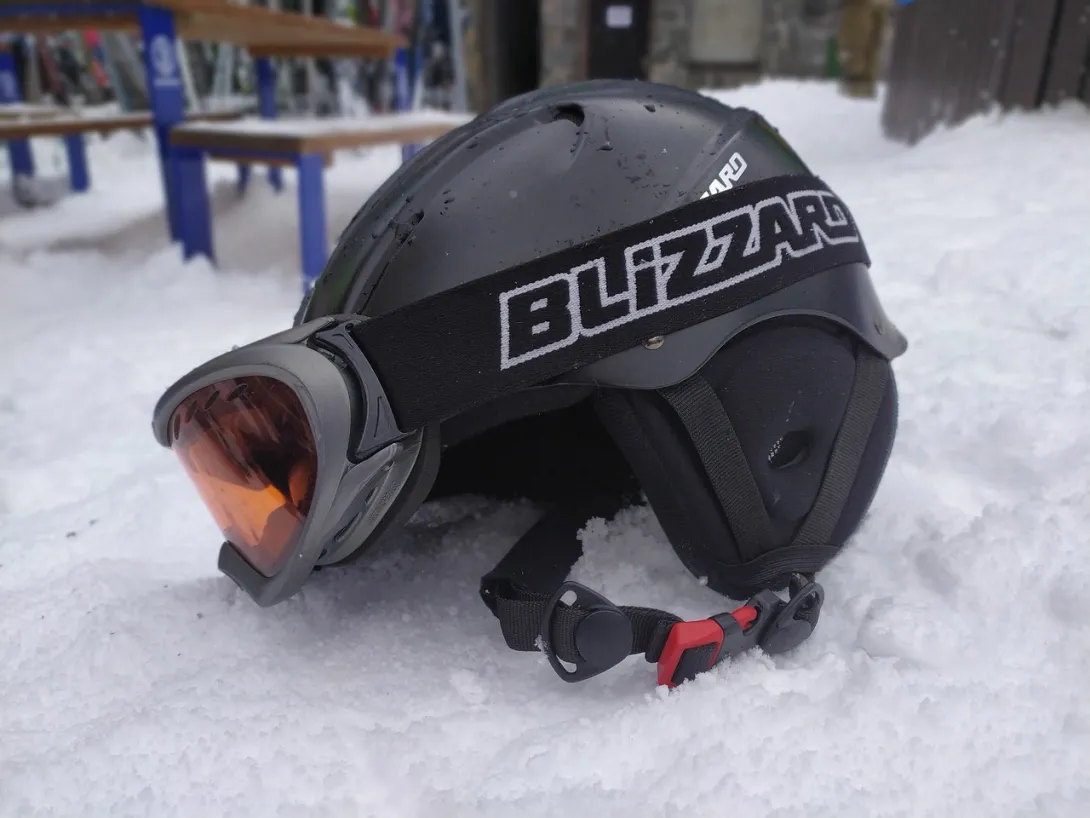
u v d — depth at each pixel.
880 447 0.88
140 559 1.06
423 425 0.70
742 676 0.71
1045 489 1.01
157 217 3.44
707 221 0.77
